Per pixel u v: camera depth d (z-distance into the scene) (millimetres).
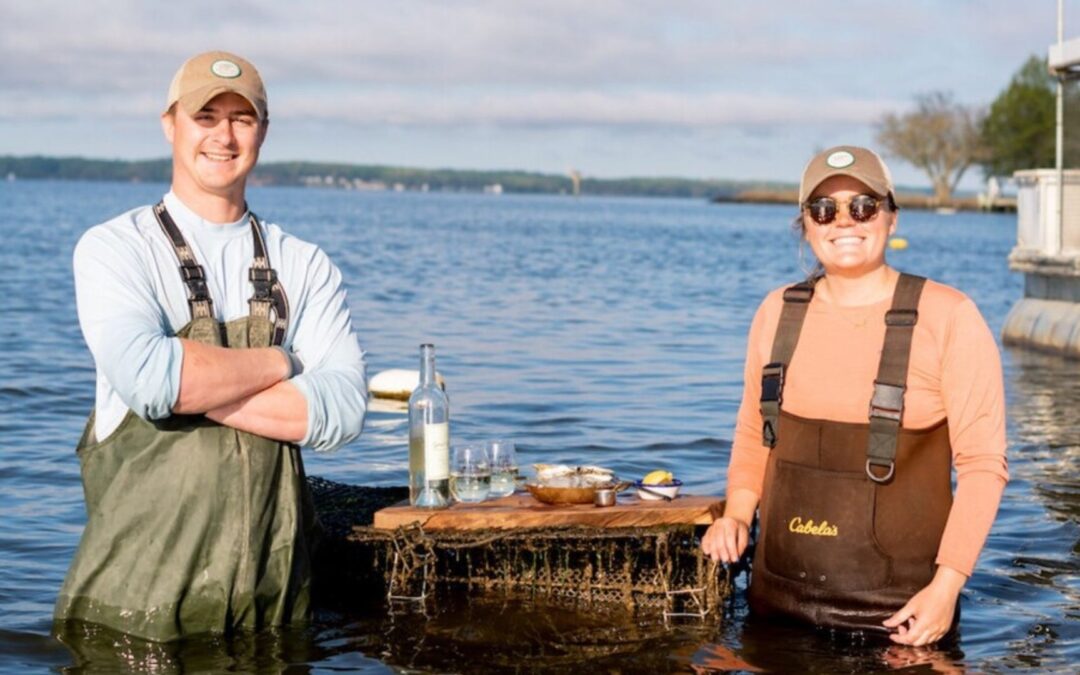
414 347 14680
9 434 8805
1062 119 15586
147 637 4516
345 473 7609
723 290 26062
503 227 68375
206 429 4512
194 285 4551
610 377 12133
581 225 76500
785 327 4727
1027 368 13734
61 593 4645
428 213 95500
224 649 4457
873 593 4527
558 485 5004
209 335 4527
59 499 6859
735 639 4562
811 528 4602
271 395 4520
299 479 4758
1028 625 4816
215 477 4508
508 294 23609
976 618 4895
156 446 4512
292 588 4711
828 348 4602
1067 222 15664
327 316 4840
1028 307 16109
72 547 5879
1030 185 16172
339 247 42312
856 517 4527
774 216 118312
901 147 108750
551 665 4324
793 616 4672
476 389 11180
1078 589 5316
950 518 4445
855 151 4555
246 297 4680
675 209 150000
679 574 5012
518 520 4859
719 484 7336
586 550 4973
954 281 31234
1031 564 5691
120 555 4559
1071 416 10461
